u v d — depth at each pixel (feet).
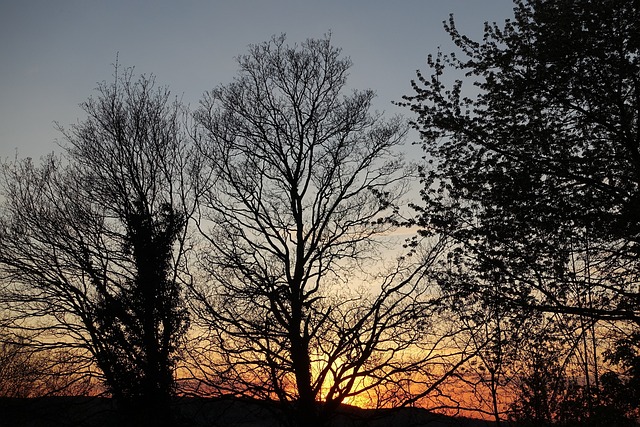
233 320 84.64
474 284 72.54
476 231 72.84
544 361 74.28
